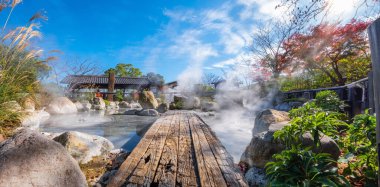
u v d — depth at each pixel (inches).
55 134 150.7
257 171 93.7
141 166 79.7
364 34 320.8
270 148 93.7
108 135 201.5
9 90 147.6
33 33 169.6
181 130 164.4
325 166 60.0
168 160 88.6
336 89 225.3
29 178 52.3
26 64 185.6
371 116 75.2
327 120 78.2
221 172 76.0
